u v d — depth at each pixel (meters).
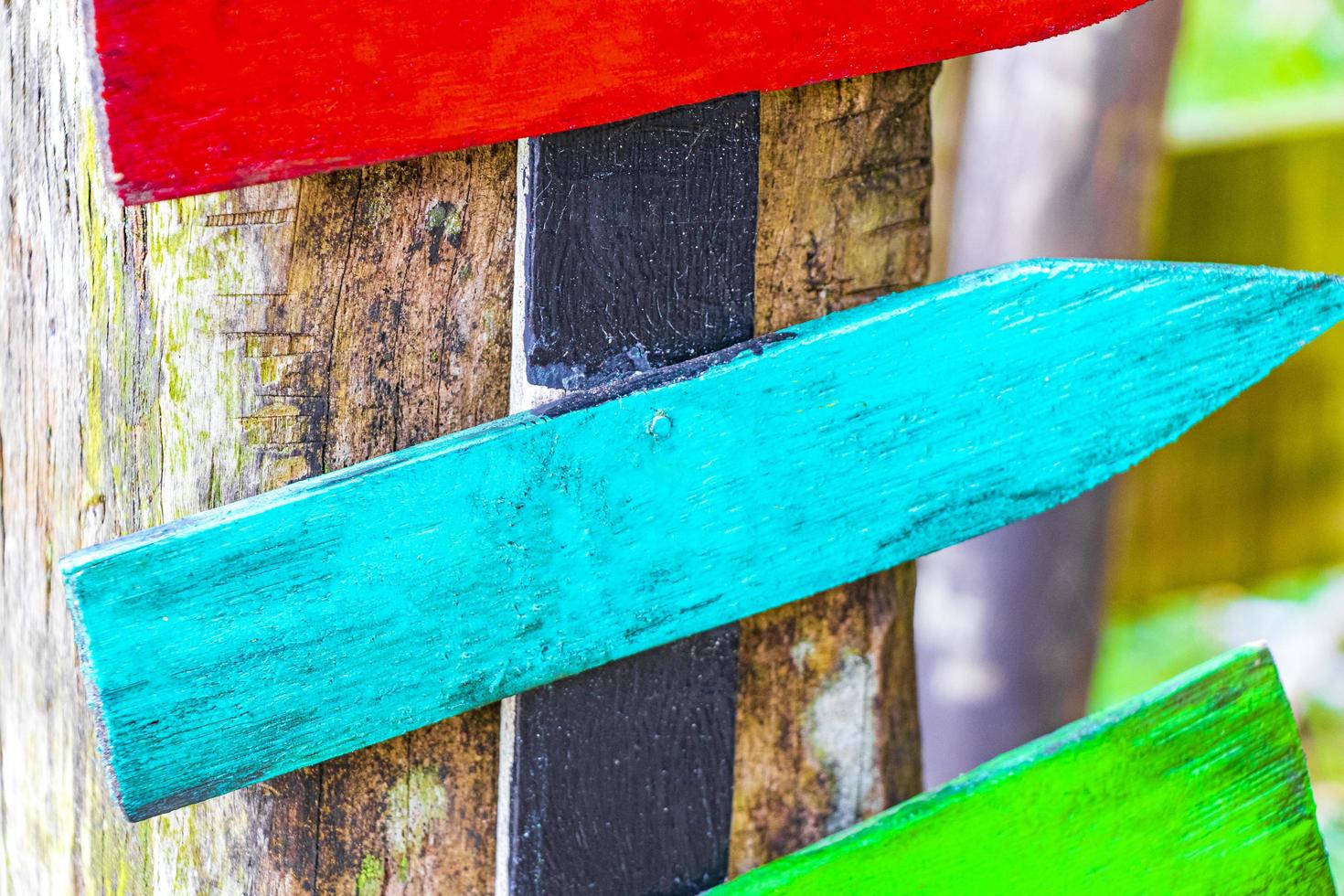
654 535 1.34
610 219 1.34
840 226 1.40
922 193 1.42
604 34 1.31
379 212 1.34
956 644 2.83
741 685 1.43
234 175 1.29
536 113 1.31
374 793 1.38
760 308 1.40
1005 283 1.36
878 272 1.42
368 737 1.33
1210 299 1.38
